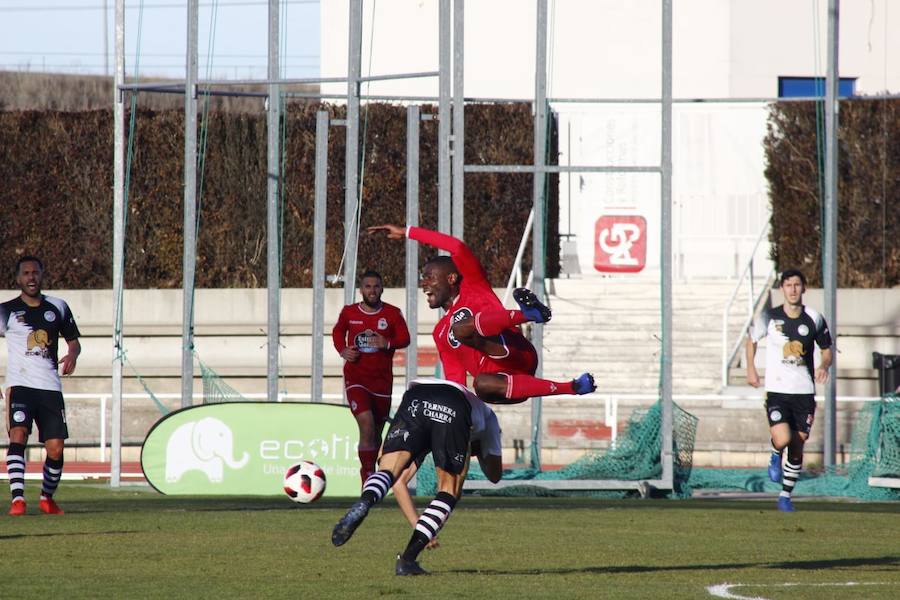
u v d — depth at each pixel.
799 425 39.59
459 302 24.36
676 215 88.50
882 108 78.94
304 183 78.50
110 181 78.81
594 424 63.78
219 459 44.81
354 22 46.25
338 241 78.12
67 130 78.75
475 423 24.00
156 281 79.25
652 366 71.56
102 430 58.69
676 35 91.88
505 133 80.88
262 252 79.31
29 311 36.72
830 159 49.50
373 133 79.06
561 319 75.56
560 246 86.19
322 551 27.03
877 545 29.42
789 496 39.34
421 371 71.19
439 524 23.17
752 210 88.31
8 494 43.75
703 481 50.88
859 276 79.25
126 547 27.53
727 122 89.00
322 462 44.81
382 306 41.31
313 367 47.50
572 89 91.94
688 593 21.20
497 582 22.45
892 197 78.88
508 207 80.50
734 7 91.50
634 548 28.27
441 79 45.09
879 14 93.81
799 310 40.22
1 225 78.69
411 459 23.31
